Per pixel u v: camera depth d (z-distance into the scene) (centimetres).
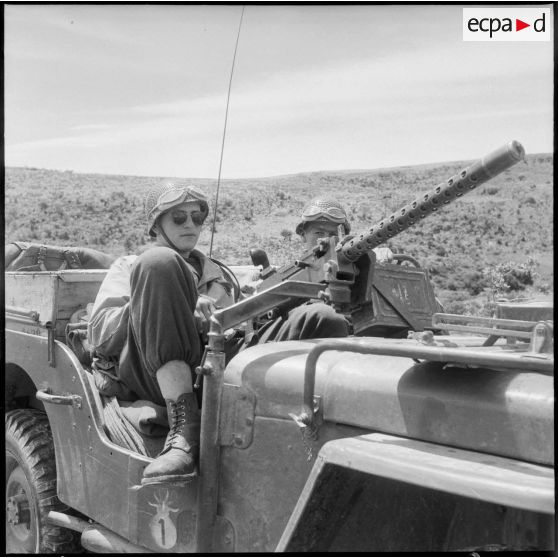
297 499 225
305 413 217
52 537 343
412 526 220
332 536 213
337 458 193
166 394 272
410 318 279
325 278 264
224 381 248
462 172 215
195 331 277
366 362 221
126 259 327
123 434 297
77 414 319
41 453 354
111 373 315
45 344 343
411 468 175
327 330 281
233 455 245
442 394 193
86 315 350
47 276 347
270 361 241
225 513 246
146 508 274
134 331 283
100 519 301
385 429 204
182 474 247
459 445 188
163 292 270
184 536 259
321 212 391
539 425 173
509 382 185
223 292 339
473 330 248
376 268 277
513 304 294
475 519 206
